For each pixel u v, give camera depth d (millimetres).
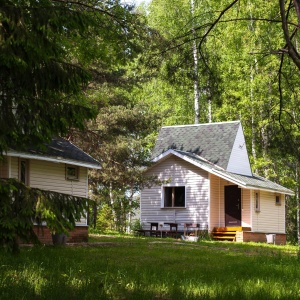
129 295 9203
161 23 43469
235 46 38844
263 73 36750
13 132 13773
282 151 22000
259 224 36562
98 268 13000
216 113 45000
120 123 36906
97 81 36156
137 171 36438
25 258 13719
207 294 9406
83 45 22031
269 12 33344
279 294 10016
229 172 36125
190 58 18844
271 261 17188
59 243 21547
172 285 10633
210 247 24984
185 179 36719
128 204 42812
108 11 21891
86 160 25469
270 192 38312
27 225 13680
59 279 10438
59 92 15391
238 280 12062
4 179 13898
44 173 24109
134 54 22172
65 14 14484
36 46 13797
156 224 36250
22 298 8156
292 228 52688
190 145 38562
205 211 35781
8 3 14383
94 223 43375
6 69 14305
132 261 16016
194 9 42344
